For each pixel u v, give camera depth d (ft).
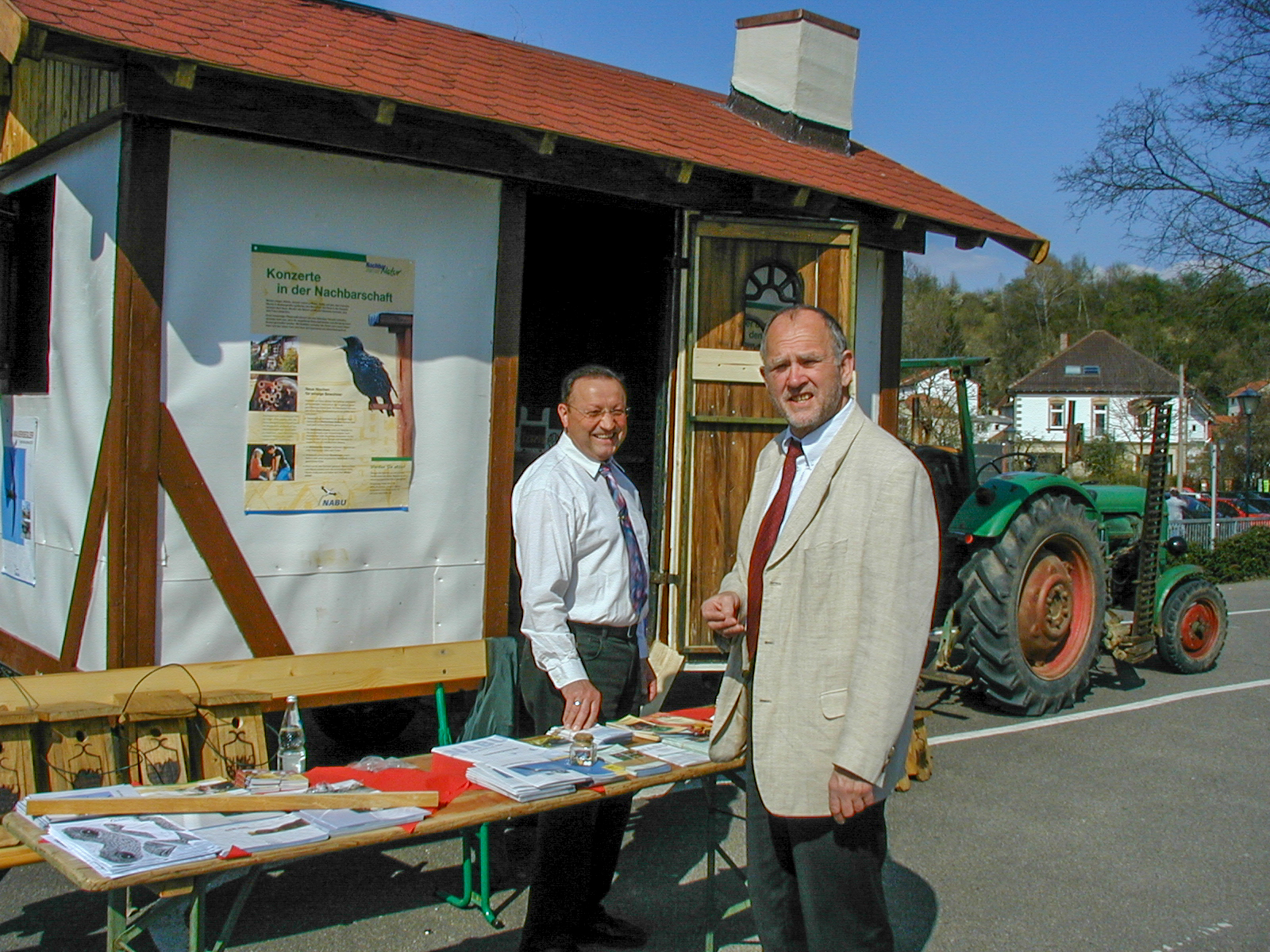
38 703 9.86
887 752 7.09
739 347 16.44
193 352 11.80
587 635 10.36
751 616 8.12
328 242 12.66
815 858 7.51
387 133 12.80
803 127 19.35
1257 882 12.47
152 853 6.63
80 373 12.91
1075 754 17.65
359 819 7.43
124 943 7.16
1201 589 24.25
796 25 19.29
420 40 15.99
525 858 12.42
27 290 14.89
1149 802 15.25
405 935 10.44
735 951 10.34
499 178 13.98
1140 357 155.43
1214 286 61.62
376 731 15.49
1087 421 152.35
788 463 8.15
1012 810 14.80
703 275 16.21
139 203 11.37
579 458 10.53
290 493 12.46
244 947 10.12
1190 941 10.93
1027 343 202.80
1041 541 19.80
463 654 12.39
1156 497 22.58
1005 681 19.43
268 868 12.02
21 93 14.64
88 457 12.61
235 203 12.02
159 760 9.84
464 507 13.83
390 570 13.25
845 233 16.84
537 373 23.41
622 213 20.58
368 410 13.00
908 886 12.14
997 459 22.31
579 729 9.61
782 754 7.56
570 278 23.16
